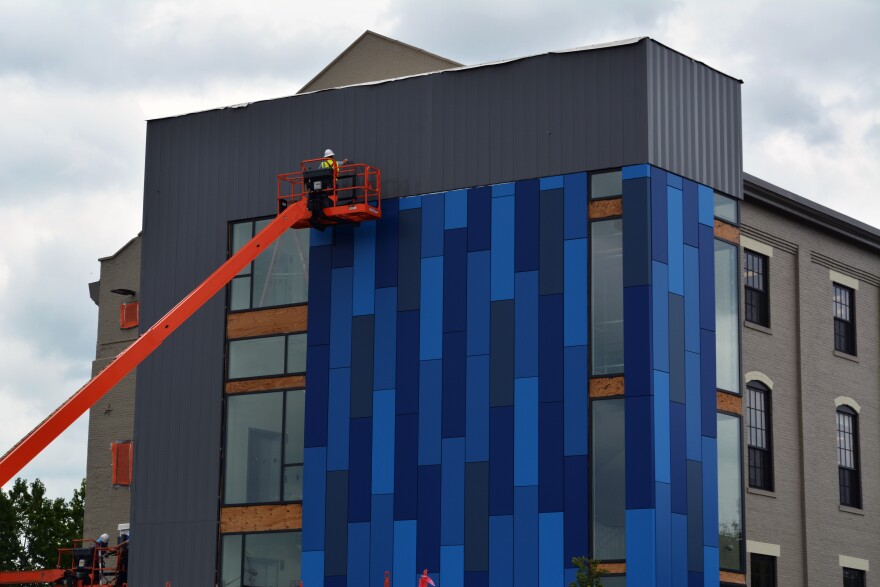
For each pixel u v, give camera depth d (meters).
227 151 58.09
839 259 61.31
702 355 50.59
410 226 53.50
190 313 49.59
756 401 55.44
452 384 51.62
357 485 52.66
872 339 62.88
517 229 51.56
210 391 56.56
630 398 48.56
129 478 66.19
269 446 54.94
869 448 61.53
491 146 52.62
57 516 95.81
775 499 55.12
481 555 50.00
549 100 51.84
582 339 49.75
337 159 55.47
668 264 49.97
